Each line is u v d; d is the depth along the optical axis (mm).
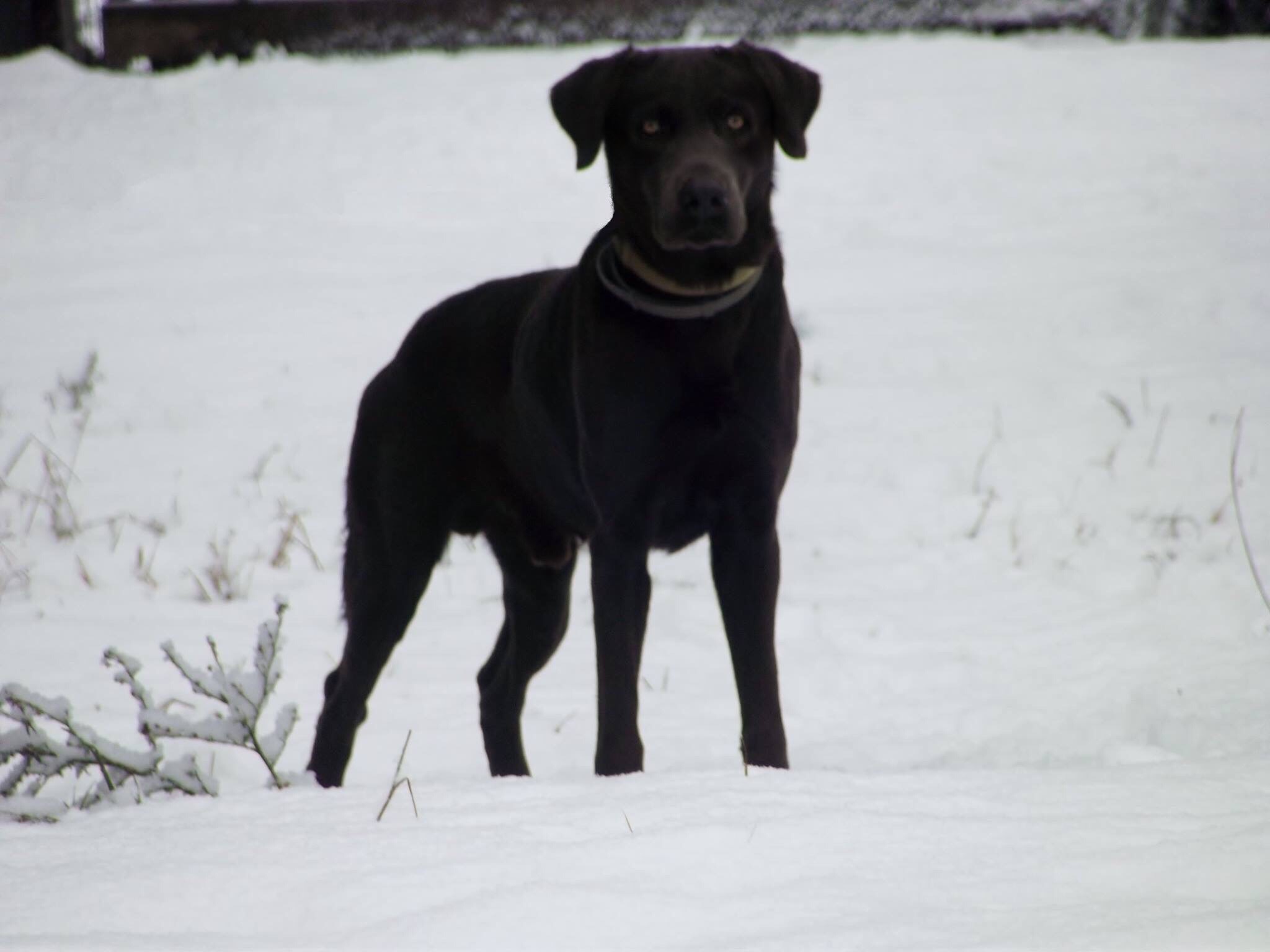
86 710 8820
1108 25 32812
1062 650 9805
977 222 20469
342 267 19500
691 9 32906
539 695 9602
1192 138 23656
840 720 8875
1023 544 11977
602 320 7074
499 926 3980
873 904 4105
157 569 11812
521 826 4773
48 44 34844
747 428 7066
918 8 32719
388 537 8375
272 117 26703
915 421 14523
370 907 4188
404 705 9281
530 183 22922
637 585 7301
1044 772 5449
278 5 33562
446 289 18422
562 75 29156
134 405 15320
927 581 11414
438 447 8258
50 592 11344
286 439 14562
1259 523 12023
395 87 28719
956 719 8672
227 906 4262
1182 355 15695
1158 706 8289
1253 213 20078
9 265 19906
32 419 15008
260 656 6113
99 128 26516
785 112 7293
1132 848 4465
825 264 19031
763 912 4062
